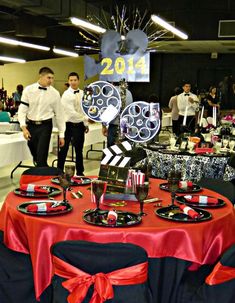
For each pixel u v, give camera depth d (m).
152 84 16.47
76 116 6.08
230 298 2.00
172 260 2.31
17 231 2.46
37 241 2.27
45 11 8.34
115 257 1.85
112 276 1.88
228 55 15.44
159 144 5.26
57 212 2.38
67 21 9.61
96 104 2.95
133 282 1.89
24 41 11.41
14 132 5.84
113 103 2.93
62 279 1.95
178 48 14.08
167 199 2.80
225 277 1.98
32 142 5.35
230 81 15.50
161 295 2.33
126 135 2.98
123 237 2.18
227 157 4.71
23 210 2.41
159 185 3.17
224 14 11.09
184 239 2.26
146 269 1.92
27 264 2.44
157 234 2.21
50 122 5.31
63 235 2.22
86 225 2.22
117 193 2.72
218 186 3.32
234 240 2.58
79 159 6.28
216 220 2.38
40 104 5.20
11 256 2.52
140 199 2.40
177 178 2.54
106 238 2.18
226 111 14.09
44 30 10.13
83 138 6.25
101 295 1.84
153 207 2.61
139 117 2.95
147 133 2.96
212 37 11.29
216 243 2.41
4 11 9.47
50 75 5.20
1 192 5.56
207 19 11.25
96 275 1.87
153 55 16.27
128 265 1.87
